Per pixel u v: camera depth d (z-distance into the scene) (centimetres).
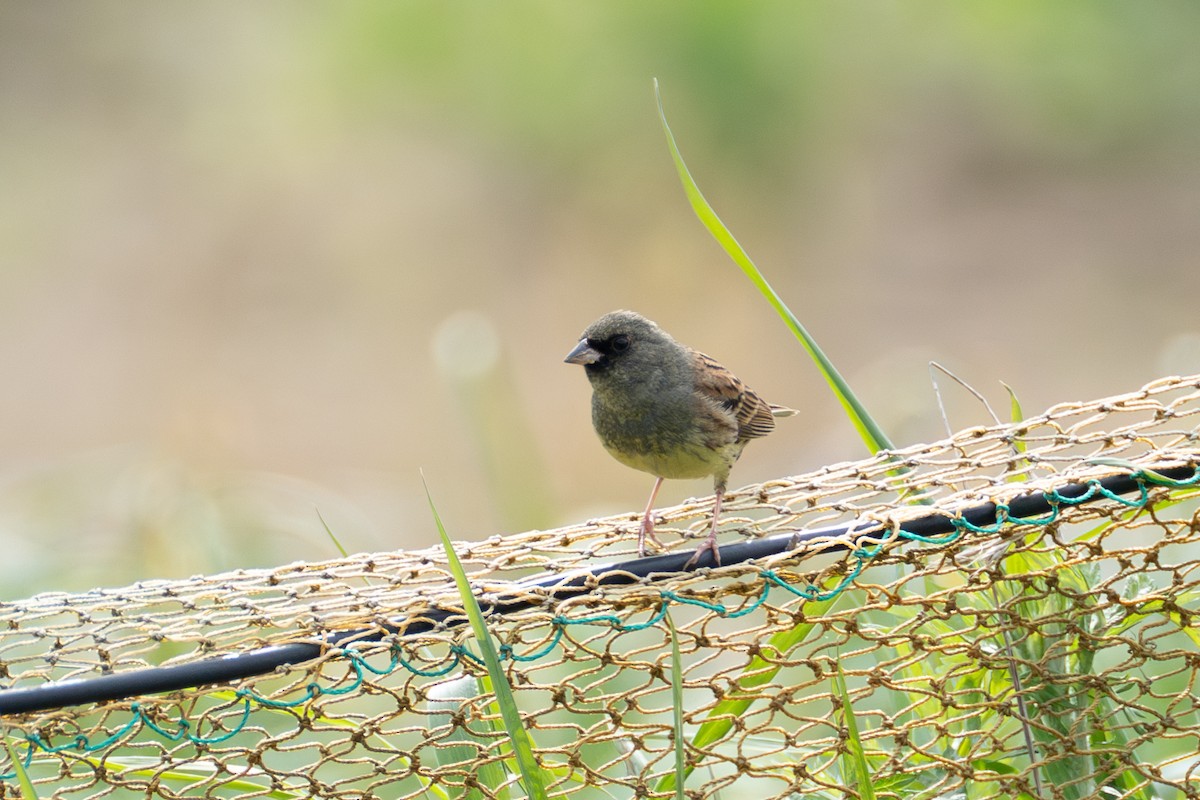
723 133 1978
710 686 482
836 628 493
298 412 1562
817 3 2017
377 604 459
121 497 988
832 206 1934
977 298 1728
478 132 2055
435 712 462
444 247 1923
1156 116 1961
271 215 1988
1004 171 1958
